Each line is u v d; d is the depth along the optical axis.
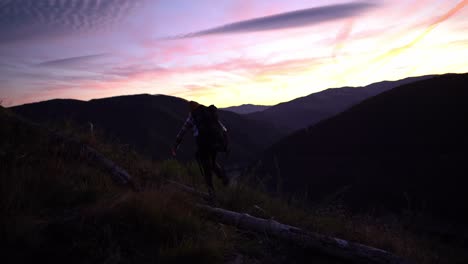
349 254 2.81
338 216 4.34
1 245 2.28
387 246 3.90
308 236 3.08
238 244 3.07
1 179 3.12
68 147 5.01
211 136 4.73
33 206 2.96
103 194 3.57
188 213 3.22
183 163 6.52
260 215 4.14
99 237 2.54
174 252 2.45
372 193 71.81
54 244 2.40
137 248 2.55
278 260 2.88
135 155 6.14
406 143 94.38
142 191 3.52
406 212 5.08
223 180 4.96
